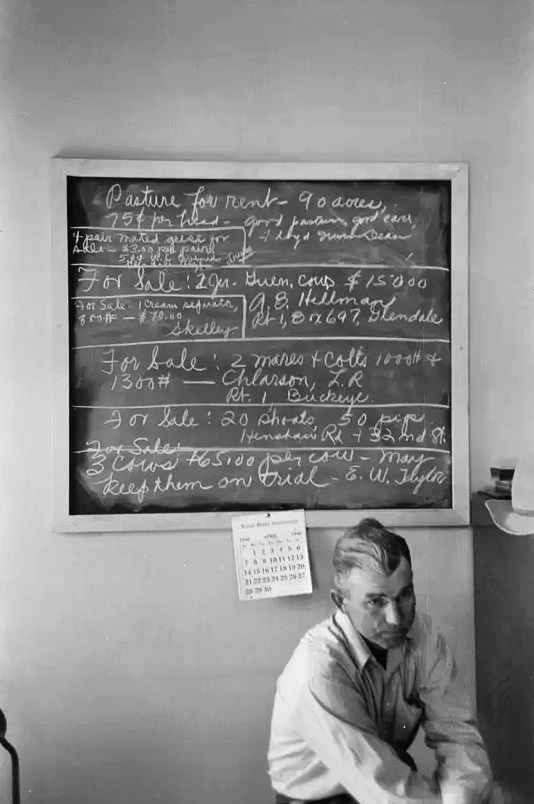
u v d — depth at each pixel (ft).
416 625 5.65
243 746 6.55
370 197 6.63
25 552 6.48
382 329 6.63
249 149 6.64
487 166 6.76
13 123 6.53
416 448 6.63
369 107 6.70
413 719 5.63
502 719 6.28
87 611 6.50
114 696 6.51
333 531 6.59
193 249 6.57
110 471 6.50
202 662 6.55
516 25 6.79
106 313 6.53
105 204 6.53
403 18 6.73
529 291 6.76
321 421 6.59
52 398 6.47
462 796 5.18
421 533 6.67
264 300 6.59
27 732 6.47
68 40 6.59
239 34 6.65
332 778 5.43
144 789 6.50
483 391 6.73
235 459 6.56
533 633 5.83
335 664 5.26
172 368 6.55
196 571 6.55
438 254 6.66
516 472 6.15
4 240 6.50
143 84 6.61
